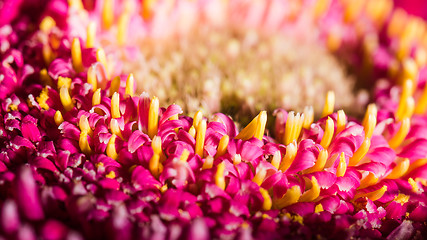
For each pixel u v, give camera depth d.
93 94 0.08
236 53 0.11
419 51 0.11
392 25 0.12
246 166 0.08
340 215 0.08
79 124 0.08
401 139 0.09
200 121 0.08
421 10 0.13
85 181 0.08
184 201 0.08
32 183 0.07
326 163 0.08
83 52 0.09
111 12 0.10
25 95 0.09
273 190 0.08
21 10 0.10
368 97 0.11
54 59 0.09
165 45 0.10
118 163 0.08
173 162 0.08
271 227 0.08
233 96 0.10
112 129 0.08
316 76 0.11
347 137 0.08
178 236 0.07
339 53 0.12
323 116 0.09
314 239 0.08
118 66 0.09
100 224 0.07
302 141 0.08
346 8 0.12
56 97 0.09
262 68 0.10
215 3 0.11
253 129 0.08
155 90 0.09
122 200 0.08
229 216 0.08
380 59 0.11
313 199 0.08
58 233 0.07
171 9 0.11
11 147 0.08
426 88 0.10
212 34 0.11
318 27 0.12
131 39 0.10
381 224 0.08
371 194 0.08
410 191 0.08
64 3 0.10
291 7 0.12
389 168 0.09
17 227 0.07
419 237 0.08
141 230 0.07
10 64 0.09
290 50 0.11
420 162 0.09
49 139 0.08
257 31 0.11
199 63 0.10
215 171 0.08
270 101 0.10
